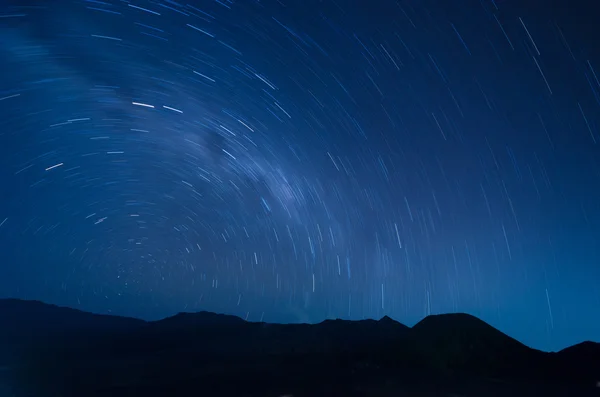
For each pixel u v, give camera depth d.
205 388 16.78
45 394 16.08
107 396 15.39
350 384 17.92
